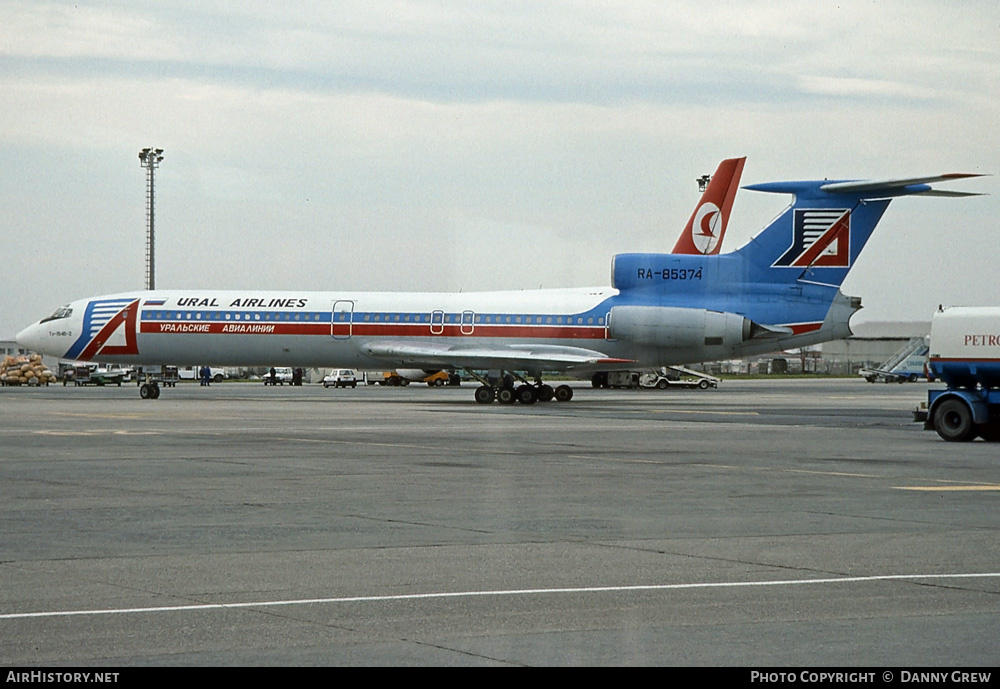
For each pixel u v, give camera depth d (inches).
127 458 1839.3
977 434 2381.9
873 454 2020.2
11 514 1197.1
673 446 2159.2
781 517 1201.4
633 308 3769.7
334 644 663.1
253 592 805.9
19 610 745.0
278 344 4015.8
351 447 2075.5
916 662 629.3
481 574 876.6
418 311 3961.6
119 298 4165.8
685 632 695.1
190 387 6722.4
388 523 1143.6
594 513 1224.8
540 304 3924.7
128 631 690.2
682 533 1087.6
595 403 4175.7
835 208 3659.0
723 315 3686.0
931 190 3558.1
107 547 994.7
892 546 1017.5
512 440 2274.9
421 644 664.4
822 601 783.7
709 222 3946.9
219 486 1457.9
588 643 668.1
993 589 826.8
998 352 2315.5
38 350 4195.4
